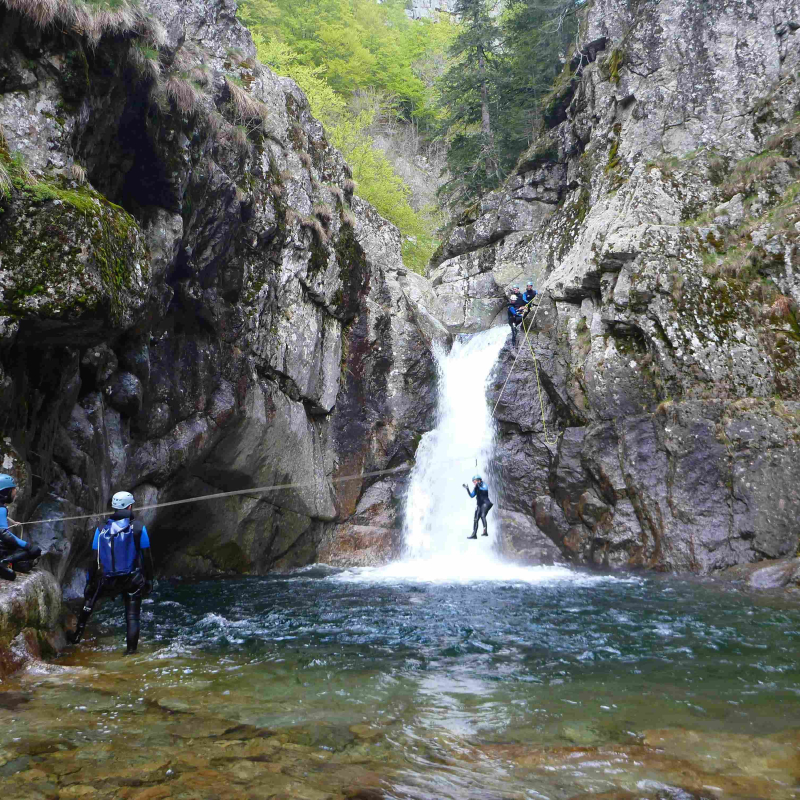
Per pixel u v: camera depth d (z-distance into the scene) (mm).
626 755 4027
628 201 18188
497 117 31375
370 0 53281
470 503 18672
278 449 14906
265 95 15453
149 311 9750
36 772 3512
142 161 9227
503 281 23891
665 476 14969
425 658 6754
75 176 7199
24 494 6723
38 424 7551
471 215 28062
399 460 18328
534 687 5660
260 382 14297
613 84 21734
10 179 6379
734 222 16719
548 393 18422
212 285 12266
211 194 11148
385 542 17281
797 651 7102
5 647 5625
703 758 3988
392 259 22281
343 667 6316
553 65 28781
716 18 19609
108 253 7133
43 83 7039
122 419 10305
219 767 3682
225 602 10547
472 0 30734
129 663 6262
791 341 14688
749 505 13688
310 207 16188
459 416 19781
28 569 6098
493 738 4324
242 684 5574
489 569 15734
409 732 4406
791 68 18188
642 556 15078
